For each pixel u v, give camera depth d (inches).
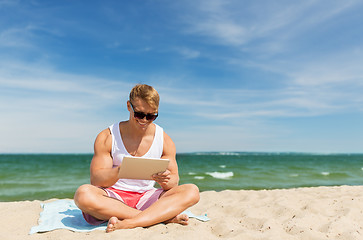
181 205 115.6
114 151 116.1
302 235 105.8
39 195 296.0
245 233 105.4
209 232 113.8
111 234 99.9
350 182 412.8
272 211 149.3
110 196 115.9
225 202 184.4
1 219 130.5
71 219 128.4
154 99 107.8
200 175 496.7
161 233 101.7
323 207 152.2
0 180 451.5
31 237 104.0
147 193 124.3
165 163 103.3
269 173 536.4
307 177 471.5
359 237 103.0
